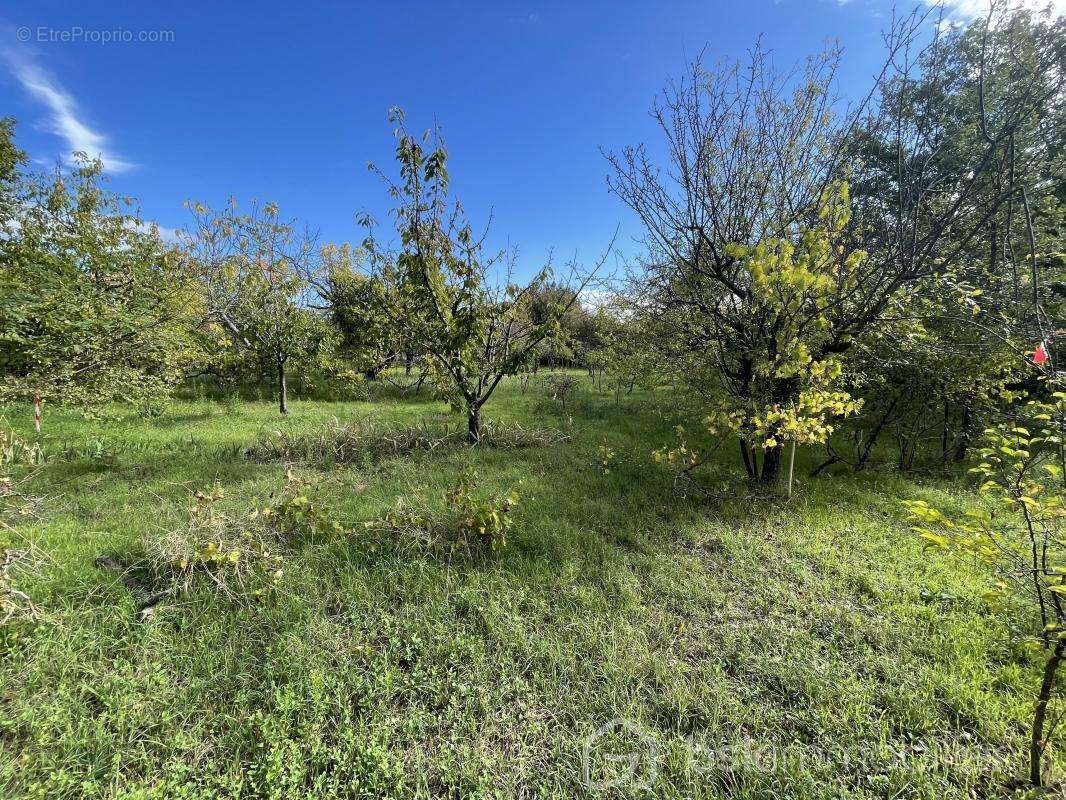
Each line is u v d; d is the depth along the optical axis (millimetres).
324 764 1772
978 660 2264
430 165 5352
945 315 3439
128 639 2275
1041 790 1510
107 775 1646
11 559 2395
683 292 4957
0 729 1757
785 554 3391
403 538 3318
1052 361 1974
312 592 2762
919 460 5957
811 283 3322
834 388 4469
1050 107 3008
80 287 4969
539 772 1763
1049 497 1669
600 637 2432
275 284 8898
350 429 6176
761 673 2232
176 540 2912
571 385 11156
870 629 2510
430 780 1737
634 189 4816
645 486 4824
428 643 2387
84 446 5668
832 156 4152
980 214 3688
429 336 6402
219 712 1961
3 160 6656
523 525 3730
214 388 11625
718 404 4523
